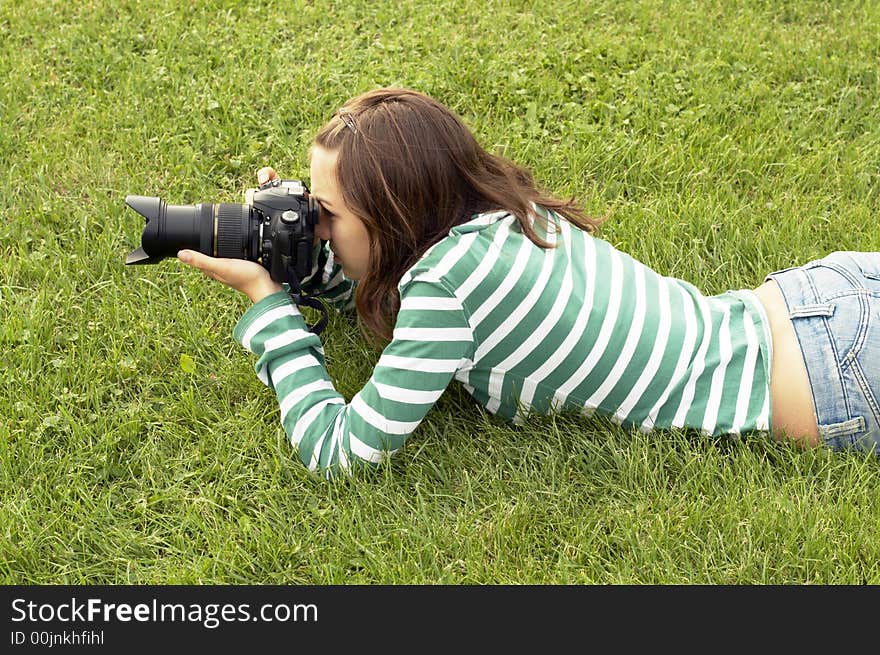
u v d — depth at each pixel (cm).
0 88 400
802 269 268
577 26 454
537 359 253
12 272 322
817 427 254
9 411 275
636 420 264
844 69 431
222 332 308
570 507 256
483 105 406
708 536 245
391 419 245
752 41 447
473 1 467
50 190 360
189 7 454
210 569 241
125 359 293
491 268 240
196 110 392
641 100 407
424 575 239
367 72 416
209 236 250
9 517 246
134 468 266
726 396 258
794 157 385
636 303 259
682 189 374
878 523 244
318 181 248
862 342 247
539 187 317
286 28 444
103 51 425
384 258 246
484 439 274
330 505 251
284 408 256
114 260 327
